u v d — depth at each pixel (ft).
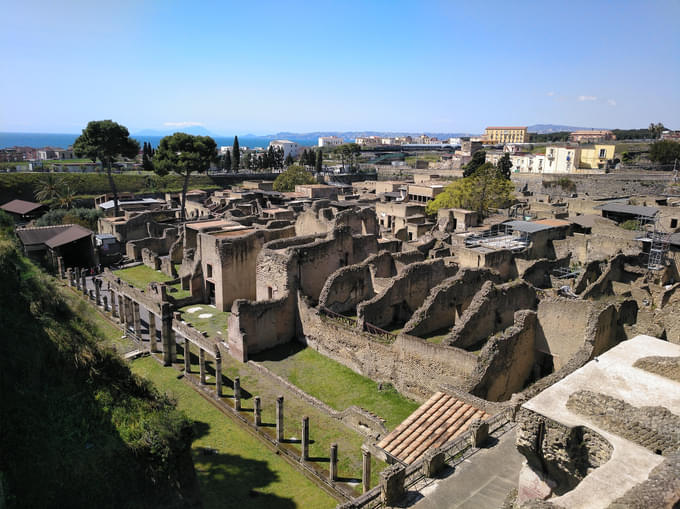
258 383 119.55
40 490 55.83
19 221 318.24
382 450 82.48
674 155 432.25
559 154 480.23
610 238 212.64
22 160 606.55
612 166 458.50
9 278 80.53
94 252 225.15
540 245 230.89
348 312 143.84
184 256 197.88
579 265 212.43
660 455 42.37
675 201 284.20
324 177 554.46
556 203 318.86
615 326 105.19
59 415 64.75
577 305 100.42
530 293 129.49
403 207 293.64
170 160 292.40
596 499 37.55
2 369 62.34
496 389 97.25
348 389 115.03
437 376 102.68
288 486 84.38
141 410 73.05
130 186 440.04
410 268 137.39
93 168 490.90
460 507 56.90
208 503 79.25
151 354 136.15
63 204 337.11
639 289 156.04
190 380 121.80
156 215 297.94
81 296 183.52
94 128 299.79
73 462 60.44
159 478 66.44
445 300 125.59
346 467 88.38
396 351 110.93
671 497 34.24
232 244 165.78
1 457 55.16
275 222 212.64
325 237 167.43
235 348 132.46
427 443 81.00
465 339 110.42
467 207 302.45
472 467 64.39
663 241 199.82
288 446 94.84
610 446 43.80
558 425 46.55
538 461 49.83
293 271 141.18
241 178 526.16
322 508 78.95
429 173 551.18
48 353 70.54
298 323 140.97
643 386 52.44
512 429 73.15
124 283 149.69
